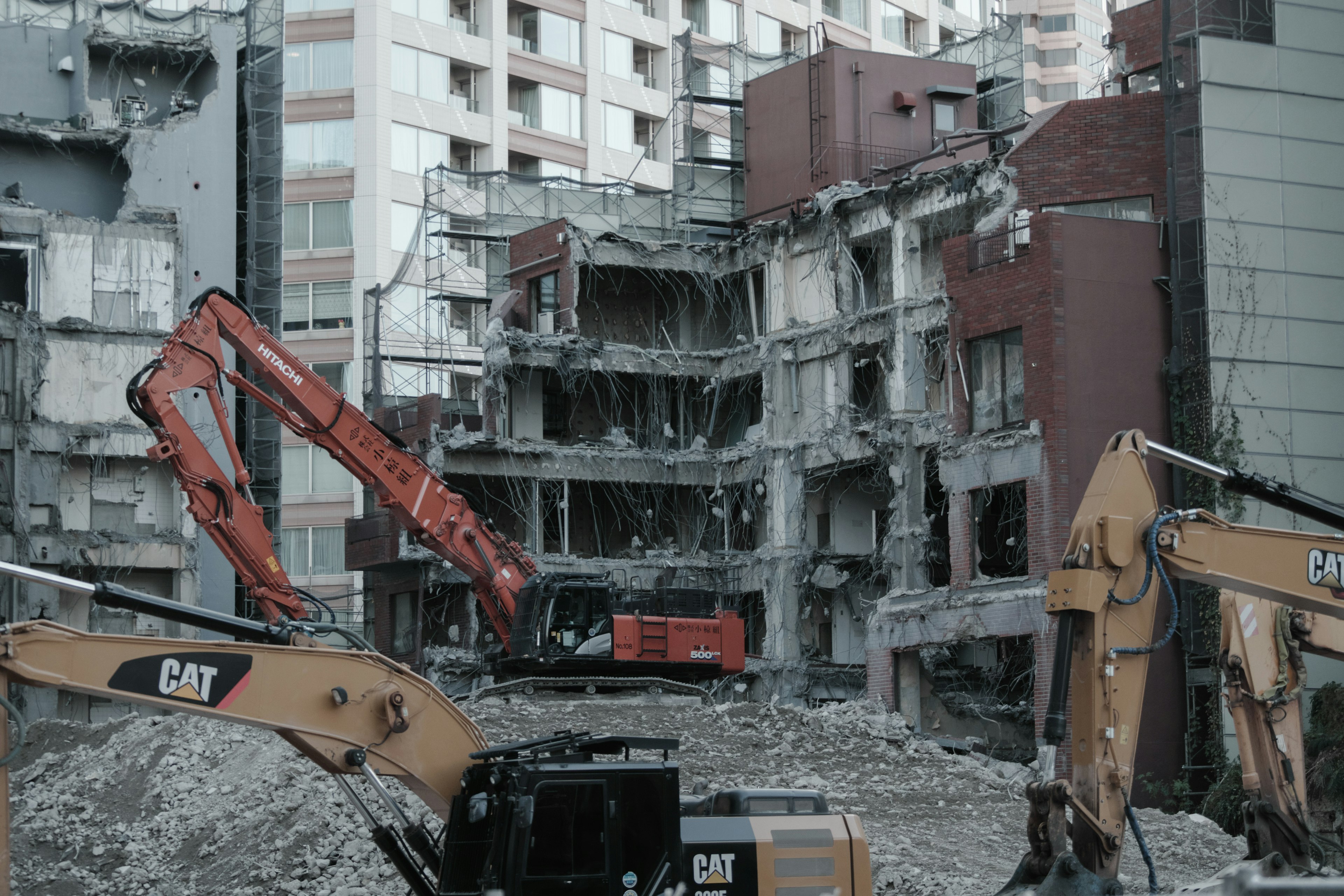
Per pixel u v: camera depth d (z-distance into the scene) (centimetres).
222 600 5603
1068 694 1930
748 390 6350
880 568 5369
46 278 5478
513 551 3909
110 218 5956
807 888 1880
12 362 5322
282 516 7681
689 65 7144
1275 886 862
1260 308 4691
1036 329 4550
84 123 5906
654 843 1716
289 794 2991
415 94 8162
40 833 3102
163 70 6222
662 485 6291
